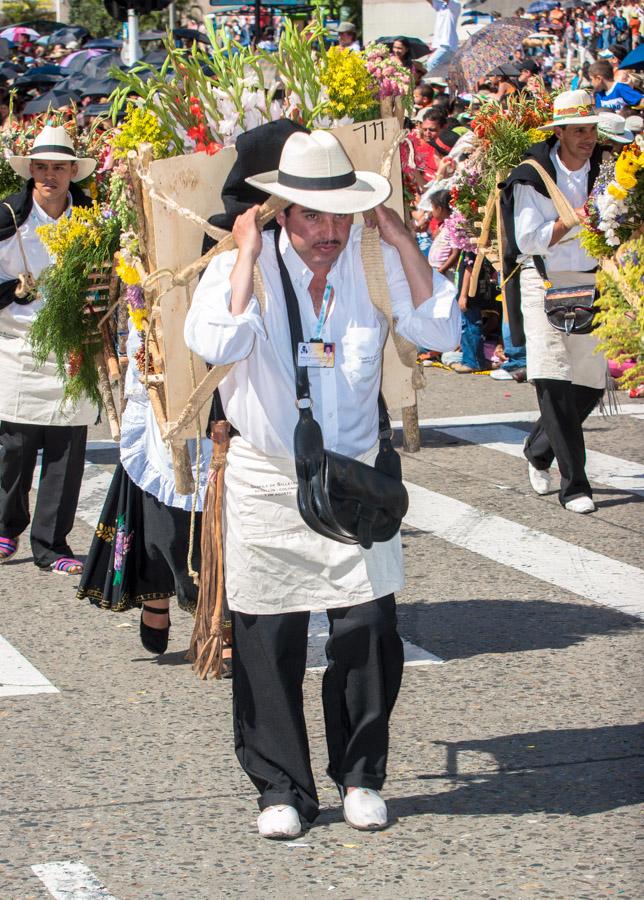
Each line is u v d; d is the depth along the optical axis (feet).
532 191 31.83
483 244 35.29
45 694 22.74
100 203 29.37
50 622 26.71
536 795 18.57
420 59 81.61
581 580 28.94
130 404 22.40
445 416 47.16
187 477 19.35
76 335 26.11
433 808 18.20
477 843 17.15
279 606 16.83
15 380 29.25
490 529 33.09
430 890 16.01
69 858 16.88
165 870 16.56
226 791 18.89
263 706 17.12
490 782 19.01
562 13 73.67
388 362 18.72
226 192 17.95
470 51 70.95
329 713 17.74
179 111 20.06
